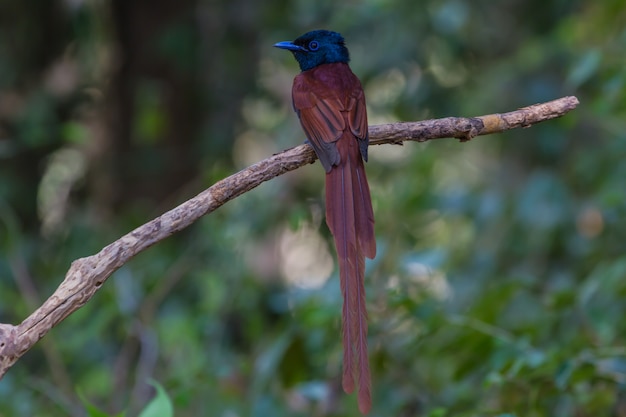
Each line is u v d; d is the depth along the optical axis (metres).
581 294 8.95
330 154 6.95
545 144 14.09
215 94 15.92
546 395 7.83
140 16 16.00
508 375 7.57
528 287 8.98
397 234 11.56
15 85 15.37
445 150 15.06
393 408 9.03
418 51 13.69
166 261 12.82
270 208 12.16
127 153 16.19
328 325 8.93
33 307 10.87
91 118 16.36
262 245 13.93
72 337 11.07
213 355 10.53
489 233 13.32
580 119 13.55
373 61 13.84
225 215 11.98
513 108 14.12
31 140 14.36
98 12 16.08
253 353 10.67
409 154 14.78
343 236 6.66
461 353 8.55
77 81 15.92
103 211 16.23
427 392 9.30
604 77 10.41
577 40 13.18
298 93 7.53
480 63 14.91
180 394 8.78
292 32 14.62
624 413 8.28
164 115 15.93
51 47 15.72
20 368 10.84
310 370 9.29
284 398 9.48
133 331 10.52
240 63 15.62
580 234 12.84
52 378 11.51
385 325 8.85
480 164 16.23
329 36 8.76
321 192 14.57
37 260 14.30
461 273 12.88
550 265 13.01
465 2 14.34
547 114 6.80
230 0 15.48
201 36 15.67
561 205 12.71
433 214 13.28
